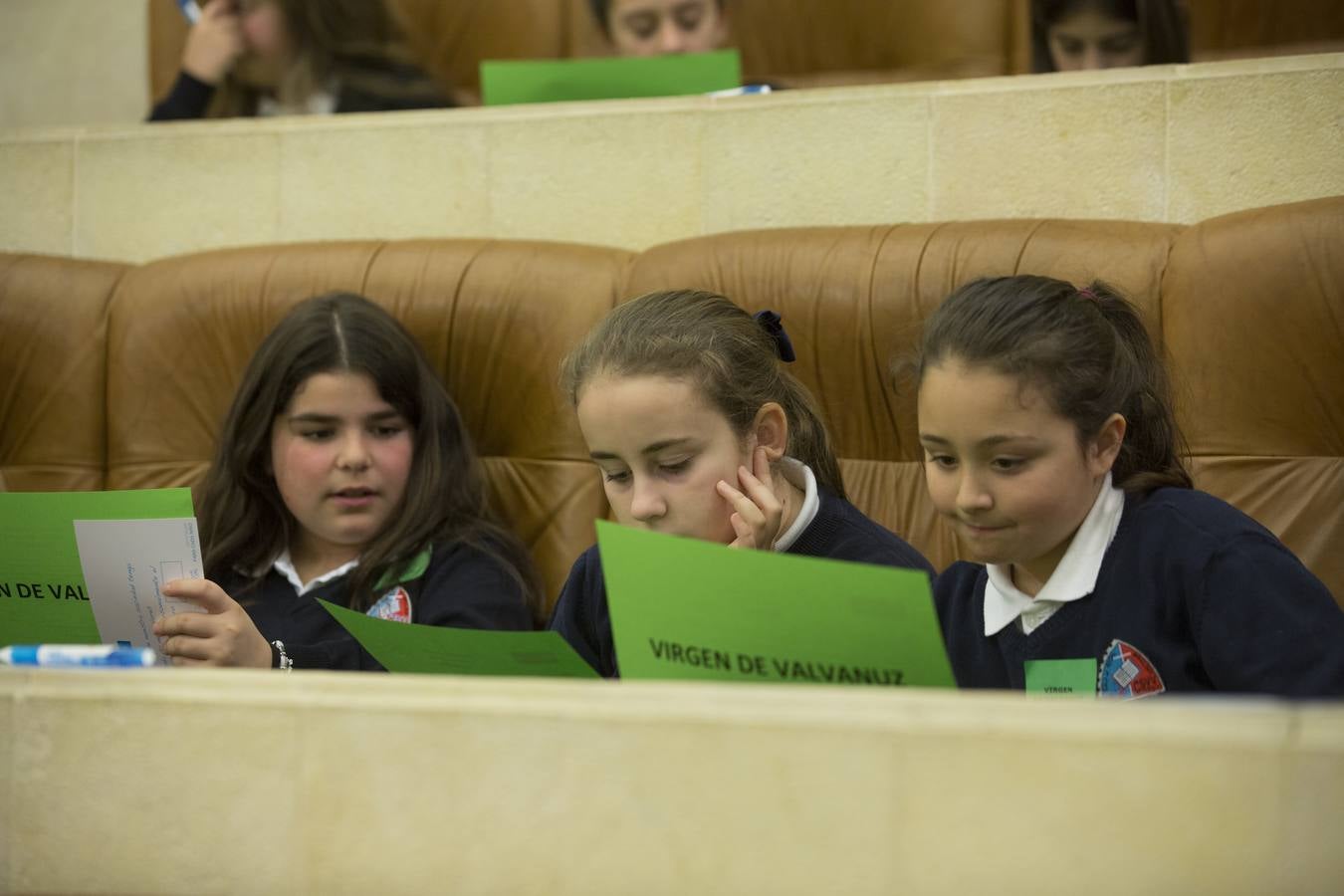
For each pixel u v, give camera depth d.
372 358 8.02
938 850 4.10
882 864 4.13
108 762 4.71
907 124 8.95
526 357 8.63
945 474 5.56
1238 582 5.38
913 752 4.12
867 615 4.51
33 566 6.36
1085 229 7.90
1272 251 7.32
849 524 6.39
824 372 8.11
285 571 8.10
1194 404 7.43
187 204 10.32
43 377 9.56
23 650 5.29
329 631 7.82
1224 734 3.95
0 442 9.60
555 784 4.35
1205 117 8.38
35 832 4.77
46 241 10.58
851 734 4.16
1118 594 5.66
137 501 6.18
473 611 7.64
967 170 8.84
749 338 6.31
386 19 11.17
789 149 9.16
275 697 4.58
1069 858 4.02
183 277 9.41
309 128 10.08
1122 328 5.96
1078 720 4.04
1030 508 5.43
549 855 4.36
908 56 11.55
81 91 15.88
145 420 9.31
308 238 10.09
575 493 8.43
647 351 6.01
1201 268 7.48
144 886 4.69
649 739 4.29
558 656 5.58
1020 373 5.34
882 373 7.99
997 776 4.07
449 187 9.82
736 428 6.09
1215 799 3.95
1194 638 5.50
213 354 9.24
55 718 4.76
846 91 9.07
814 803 4.17
